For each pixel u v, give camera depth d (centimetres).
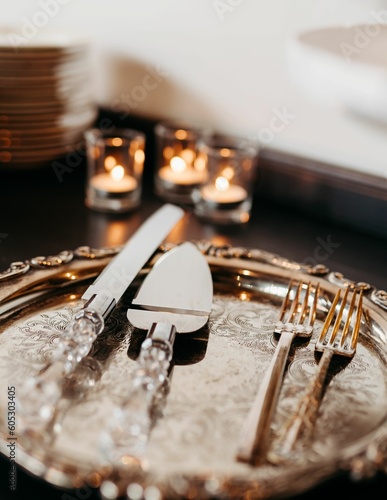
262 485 33
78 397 40
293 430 38
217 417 39
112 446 36
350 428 39
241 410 40
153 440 37
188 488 33
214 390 41
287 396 41
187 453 37
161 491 33
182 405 40
